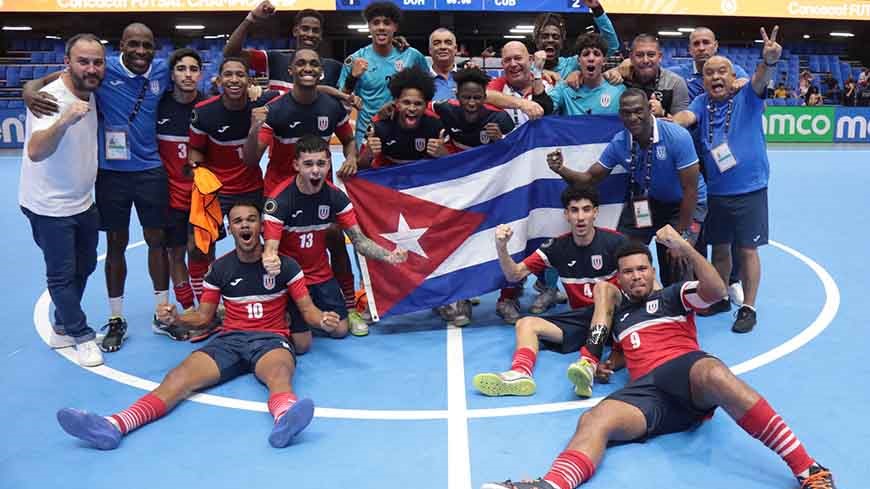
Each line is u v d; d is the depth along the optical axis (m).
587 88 6.30
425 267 5.64
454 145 5.91
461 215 5.68
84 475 3.57
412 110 5.40
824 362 4.85
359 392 4.50
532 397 4.39
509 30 24.89
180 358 5.12
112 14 21.17
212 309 4.74
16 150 18.02
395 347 5.27
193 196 5.33
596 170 5.58
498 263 5.72
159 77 5.34
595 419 3.61
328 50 24.48
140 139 5.34
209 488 3.44
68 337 5.36
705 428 3.97
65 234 4.87
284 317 4.88
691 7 18.94
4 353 5.24
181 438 3.94
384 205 5.61
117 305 5.46
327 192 5.21
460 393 4.46
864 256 7.69
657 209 5.68
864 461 3.59
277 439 3.79
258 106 5.56
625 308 4.29
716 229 5.65
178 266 5.77
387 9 6.62
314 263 5.33
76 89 4.76
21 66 20.72
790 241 8.46
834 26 24.20
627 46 22.31
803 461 3.37
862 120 20.08
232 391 4.53
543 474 3.54
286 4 17.78
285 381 4.30
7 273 7.41
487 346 5.27
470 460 3.67
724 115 5.48
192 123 5.38
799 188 12.30
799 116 19.73
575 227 4.96
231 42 6.02
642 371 4.01
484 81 5.51
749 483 3.45
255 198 5.80
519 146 5.73
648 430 3.79
